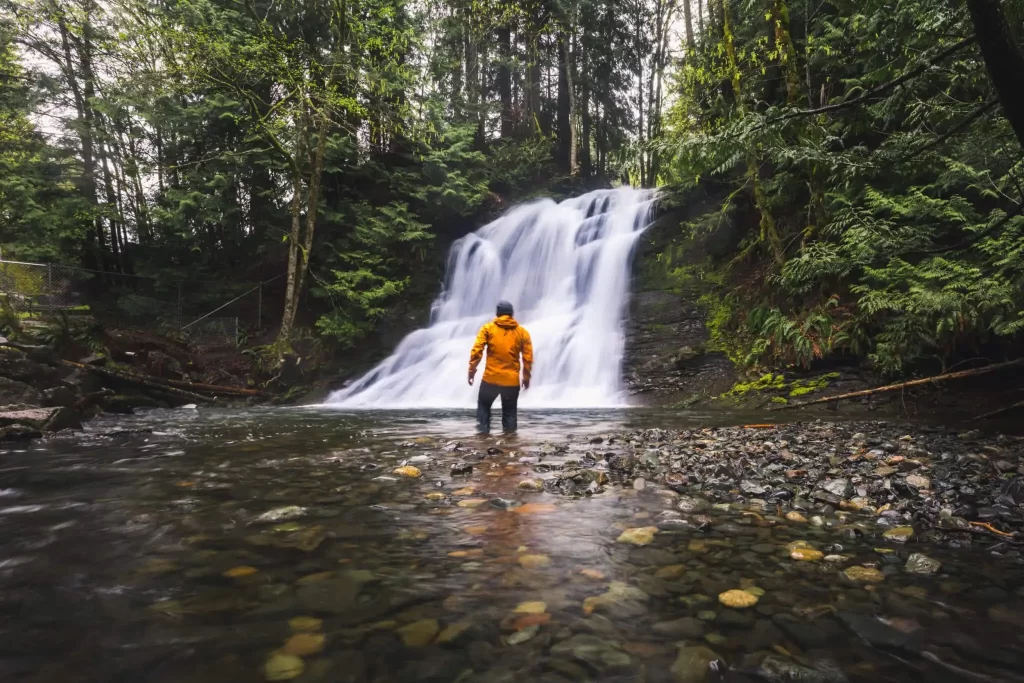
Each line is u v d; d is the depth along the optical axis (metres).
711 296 15.52
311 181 17.58
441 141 21.81
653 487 3.88
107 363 12.79
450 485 3.91
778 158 5.45
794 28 13.49
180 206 18.80
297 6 18.73
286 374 16.33
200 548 2.54
